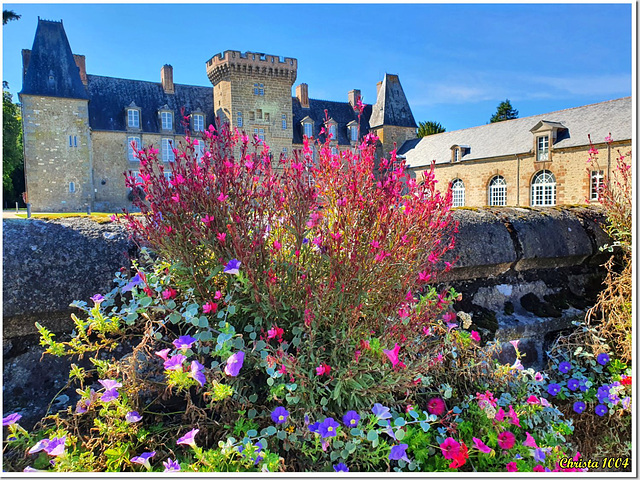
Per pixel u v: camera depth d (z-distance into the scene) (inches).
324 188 64.5
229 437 48.0
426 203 62.4
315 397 54.5
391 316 58.9
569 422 68.6
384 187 58.3
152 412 56.3
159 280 62.9
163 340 60.4
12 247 57.4
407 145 1537.9
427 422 57.3
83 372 54.1
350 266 54.6
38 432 51.9
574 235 96.2
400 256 60.8
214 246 57.2
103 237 65.3
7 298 54.8
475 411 62.3
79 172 1199.6
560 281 96.6
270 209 61.5
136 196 58.4
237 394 54.2
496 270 89.4
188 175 59.2
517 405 66.1
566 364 79.8
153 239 57.8
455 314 72.8
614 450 71.6
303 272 59.5
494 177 1119.0
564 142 940.0
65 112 1181.7
